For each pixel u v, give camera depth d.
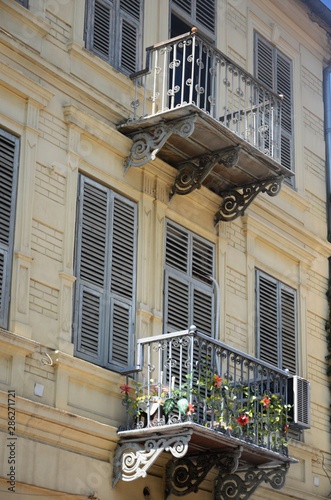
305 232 18.66
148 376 13.90
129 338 14.70
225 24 18.22
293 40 19.95
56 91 14.52
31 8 14.52
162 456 14.52
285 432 14.90
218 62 15.56
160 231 15.59
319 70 20.58
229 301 16.66
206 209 16.58
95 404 13.84
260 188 16.38
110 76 15.42
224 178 16.41
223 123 15.59
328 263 19.33
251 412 14.25
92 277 14.38
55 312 13.68
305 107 19.86
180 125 14.79
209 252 16.50
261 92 16.69
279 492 16.55
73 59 14.95
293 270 18.36
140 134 15.20
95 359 14.12
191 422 13.23
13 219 13.49
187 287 15.87
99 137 14.87
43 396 13.21
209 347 14.18
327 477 17.73
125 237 15.03
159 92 16.25
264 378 15.11
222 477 15.23
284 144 18.98
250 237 17.42
